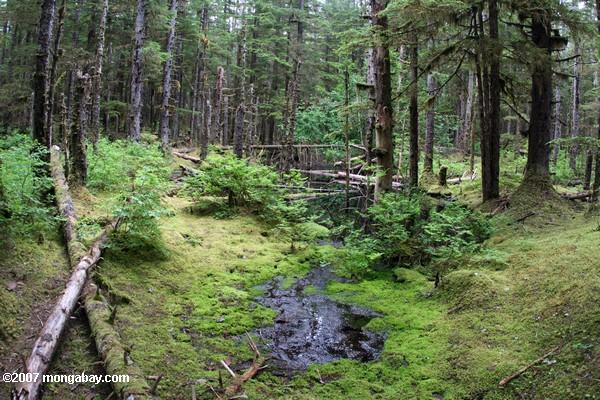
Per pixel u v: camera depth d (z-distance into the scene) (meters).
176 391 4.45
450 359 5.18
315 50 37.31
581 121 38.09
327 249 10.09
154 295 6.48
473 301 6.34
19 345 4.62
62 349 4.80
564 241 7.69
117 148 14.33
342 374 5.12
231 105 35.22
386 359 5.40
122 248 7.33
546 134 11.40
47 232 7.28
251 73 33.72
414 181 13.52
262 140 35.00
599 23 10.48
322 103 26.52
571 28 10.63
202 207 12.05
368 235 9.74
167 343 5.30
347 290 7.84
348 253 9.08
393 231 9.18
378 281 8.23
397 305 7.05
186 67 36.62
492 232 9.49
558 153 26.08
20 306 5.20
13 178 7.02
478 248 8.42
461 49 11.04
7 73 27.53
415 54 12.76
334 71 39.66
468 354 5.15
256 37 36.72
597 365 4.20
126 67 30.00
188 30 31.62
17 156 7.62
